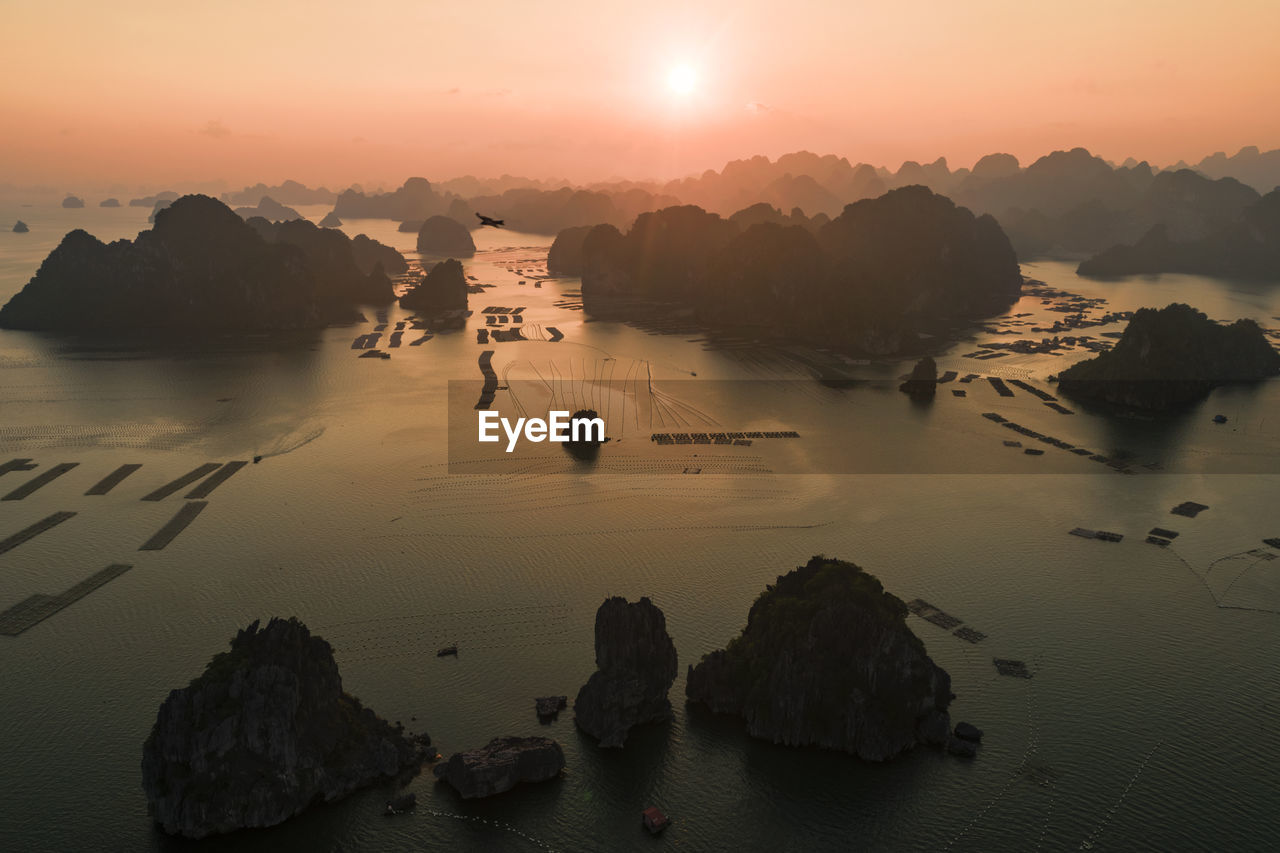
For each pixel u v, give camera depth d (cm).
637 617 13975
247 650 12838
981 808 12338
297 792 12162
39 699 14762
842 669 13712
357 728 13212
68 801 12488
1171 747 13550
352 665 15600
